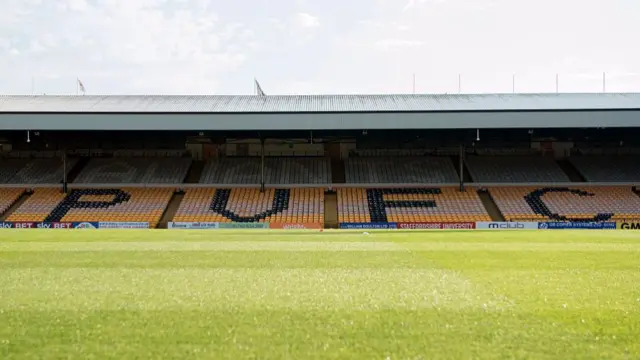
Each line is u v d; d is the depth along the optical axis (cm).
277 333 684
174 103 4378
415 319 749
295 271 1192
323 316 765
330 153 4891
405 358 595
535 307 817
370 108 4184
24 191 4381
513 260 1414
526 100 4384
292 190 4450
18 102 4303
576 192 4378
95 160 4781
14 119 3809
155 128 3850
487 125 3825
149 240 2155
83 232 2775
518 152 4881
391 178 4591
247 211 4162
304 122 3869
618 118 3806
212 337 669
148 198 4303
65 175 4397
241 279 1077
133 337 670
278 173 4650
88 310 800
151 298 884
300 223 3947
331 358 597
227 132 4362
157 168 4688
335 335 676
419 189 4456
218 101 4475
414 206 4225
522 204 4225
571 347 631
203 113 3862
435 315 770
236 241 2095
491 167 4709
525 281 1053
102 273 1164
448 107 4162
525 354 608
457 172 4666
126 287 984
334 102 4438
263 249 1725
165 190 4428
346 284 1016
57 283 1029
